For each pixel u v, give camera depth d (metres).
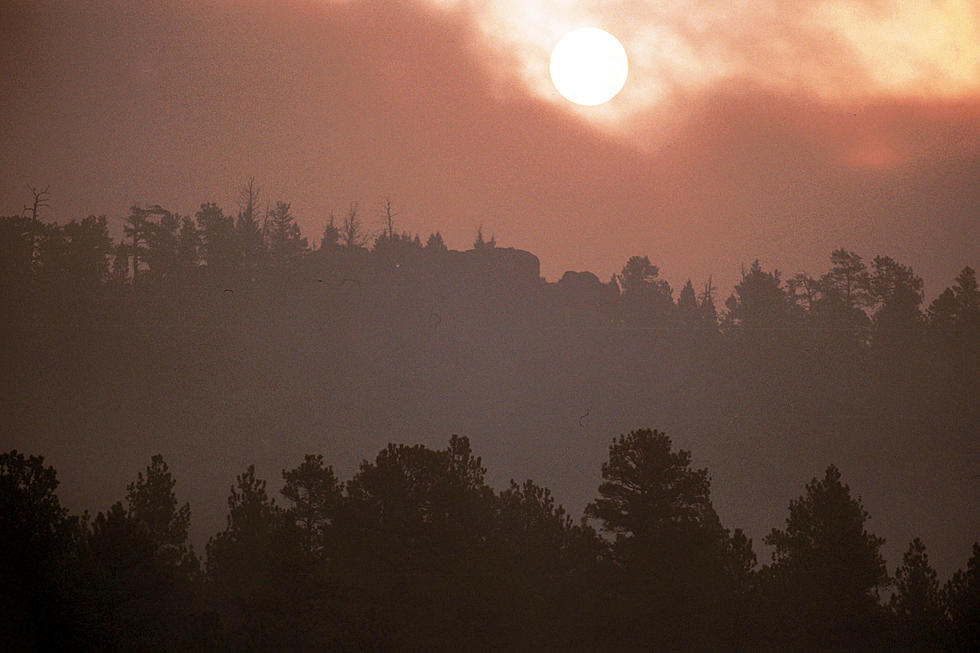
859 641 129.12
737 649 126.38
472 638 122.44
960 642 124.50
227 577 126.00
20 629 98.69
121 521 113.44
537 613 126.75
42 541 108.50
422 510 133.62
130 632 107.44
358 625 108.62
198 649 102.12
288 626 112.62
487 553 130.50
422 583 123.12
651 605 128.75
